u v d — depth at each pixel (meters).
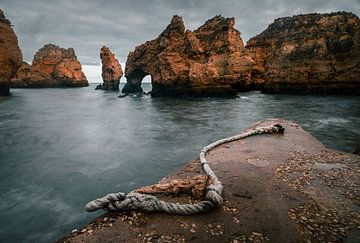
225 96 49.09
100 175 12.77
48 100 54.53
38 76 102.44
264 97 49.78
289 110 33.56
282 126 14.74
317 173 7.86
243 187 6.78
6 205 9.87
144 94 67.38
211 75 50.28
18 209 9.60
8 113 34.81
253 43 72.69
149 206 5.49
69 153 16.52
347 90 48.91
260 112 32.75
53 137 21.22
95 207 5.51
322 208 5.75
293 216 5.40
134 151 16.89
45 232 8.30
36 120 29.77
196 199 6.01
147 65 60.00
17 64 56.44
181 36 53.28
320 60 52.38
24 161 14.87
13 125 26.36
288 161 8.96
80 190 11.13
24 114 34.31
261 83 65.50
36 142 19.44
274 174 7.73
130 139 20.44
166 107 40.81
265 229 4.95
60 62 109.00
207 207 5.51
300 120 26.48
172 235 4.72
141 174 12.87
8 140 19.92
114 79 90.50
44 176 12.63
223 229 4.93
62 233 8.26
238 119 28.61
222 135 21.22
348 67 49.19
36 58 108.69
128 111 38.06
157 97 55.47
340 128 22.44
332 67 51.06
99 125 27.06
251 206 5.80
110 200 5.67
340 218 5.37
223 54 54.88
